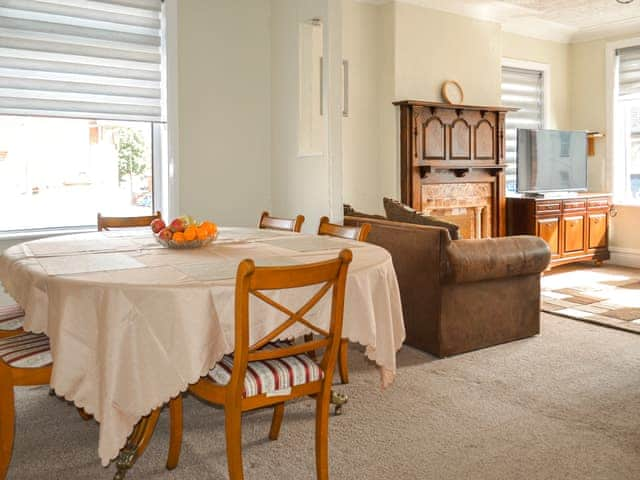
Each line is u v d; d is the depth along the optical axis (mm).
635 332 3988
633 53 6805
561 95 7324
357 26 5520
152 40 4305
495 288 3646
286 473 2123
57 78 3973
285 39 4574
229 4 4566
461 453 2271
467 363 3365
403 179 5555
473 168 6066
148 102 4340
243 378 1765
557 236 6398
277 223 3494
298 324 1968
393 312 2359
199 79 4469
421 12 5691
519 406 2744
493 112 6168
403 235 3602
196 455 2277
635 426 2518
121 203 4449
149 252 2455
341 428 2506
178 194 4438
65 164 4203
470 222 6195
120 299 1770
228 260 2238
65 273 1980
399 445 2342
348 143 5551
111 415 1738
